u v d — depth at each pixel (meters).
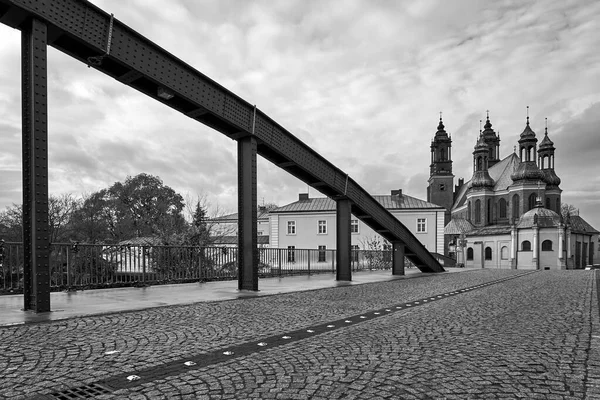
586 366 5.05
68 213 45.81
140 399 3.86
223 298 11.29
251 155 13.43
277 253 22.53
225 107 12.35
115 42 9.40
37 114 8.00
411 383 4.39
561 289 15.59
